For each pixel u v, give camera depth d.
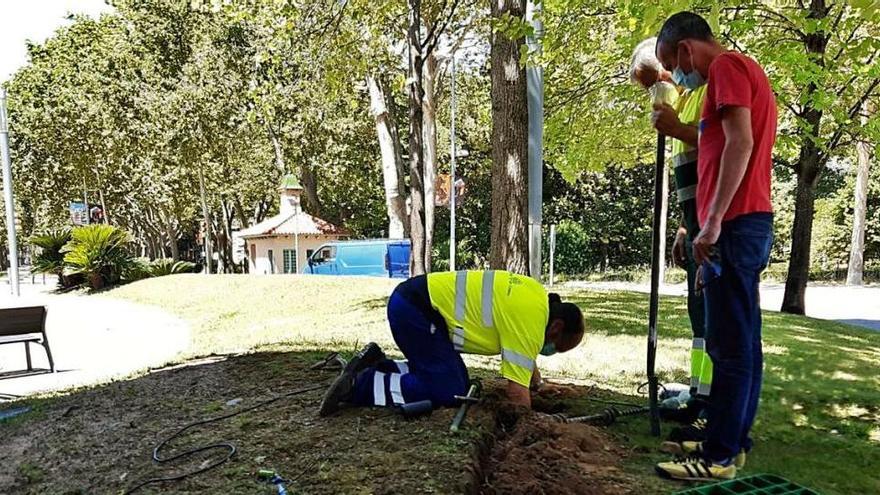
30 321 7.85
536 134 7.29
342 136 25.41
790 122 10.99
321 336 7.81
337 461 3.00
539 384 4.59
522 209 7.14
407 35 13.31
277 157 26.80
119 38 25.38
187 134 22.86
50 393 5.74
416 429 3.37
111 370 7.57
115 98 25.66
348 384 3.74
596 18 10.20
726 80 2.69
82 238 21.80
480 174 31.97
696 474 2.88
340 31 11.21
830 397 4.72
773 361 6.17
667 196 25.86
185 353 7.82
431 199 16.12
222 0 10.31
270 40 14.37
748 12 8.82
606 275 29.98
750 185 2.76
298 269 25.41
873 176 28.34
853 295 20.23
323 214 32.84
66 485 3.08
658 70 3.60
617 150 13.24
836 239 29.64
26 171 34.53
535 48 7.14
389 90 18.20
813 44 9.39
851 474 3.15
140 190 30.20
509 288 3.65
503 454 3.22
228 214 33.97
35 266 23.33
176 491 2.85
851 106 11.14
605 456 3.24
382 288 14.05
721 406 2.85
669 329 7.87
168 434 3.71
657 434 3.60
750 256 2.76
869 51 8.29
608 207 32.19
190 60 23.36
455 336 3.73
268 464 3.05
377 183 30.77
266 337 8.51
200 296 16.06
